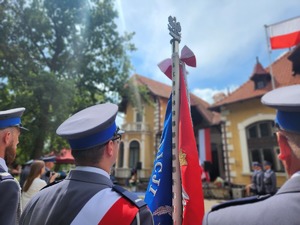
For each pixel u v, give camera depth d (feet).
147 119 77.46
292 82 45.03
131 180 56.39
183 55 7.83
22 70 35.78
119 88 50.44
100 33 47.83
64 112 34.76
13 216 5.18
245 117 49.47
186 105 7.51
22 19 38.73
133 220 4.09
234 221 3.16
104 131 4.91
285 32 31.65
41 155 36.86
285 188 3.21
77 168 4.85
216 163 61.11
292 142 3.27
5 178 5.54
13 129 6.84
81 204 4.23
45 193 4.90
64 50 44.55
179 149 7.03
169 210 6.83
